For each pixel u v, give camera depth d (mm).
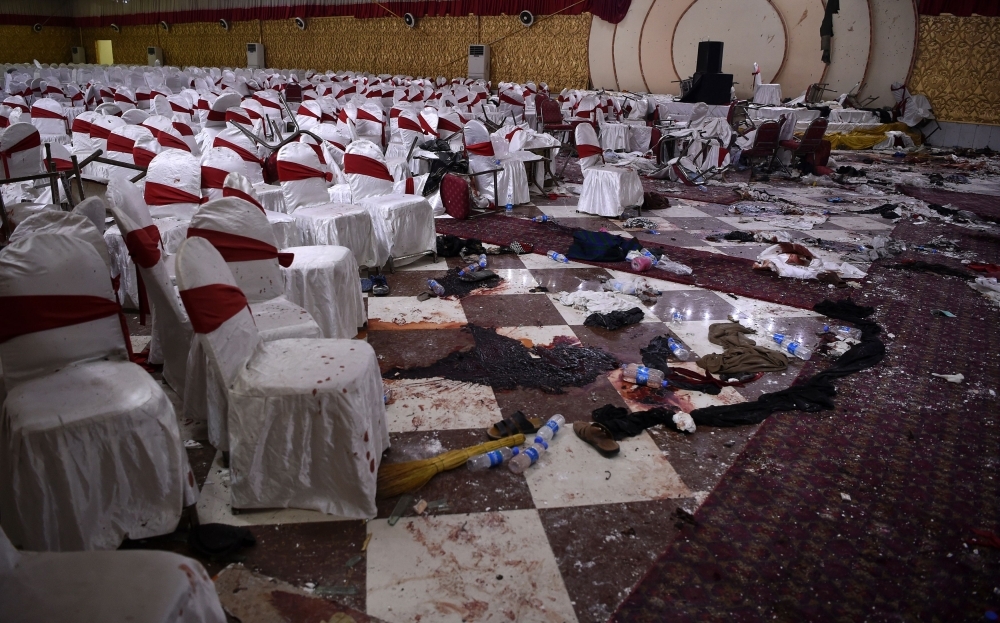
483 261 5039
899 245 6027
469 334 3789
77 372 2047
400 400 3029
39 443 1786
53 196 4160
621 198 6812
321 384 2084
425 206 4965
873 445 2766
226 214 2725
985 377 3418
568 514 2277
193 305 2021
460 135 7867
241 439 2127
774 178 9711
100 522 1926
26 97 14133
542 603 1893
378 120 8383
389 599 1892
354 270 3611
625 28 18047
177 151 4273
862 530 2246
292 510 2246
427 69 22281
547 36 19547
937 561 2115
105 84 15188
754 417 2938
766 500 2387
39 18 31594
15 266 1961
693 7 16844
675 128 10977
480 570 2012
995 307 4453
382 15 22656
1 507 1886
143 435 1921
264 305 2809
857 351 3660
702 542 2158
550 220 6605
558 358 3498
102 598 1254
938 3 13961
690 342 3766
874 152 13203
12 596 1256
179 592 1288
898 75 14828
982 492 2477
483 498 2348
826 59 15406
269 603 1857
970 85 14016
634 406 3043
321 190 4590
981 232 6656
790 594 1957
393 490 2342
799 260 5125
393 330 3828
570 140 11352
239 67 27578
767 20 15961
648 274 4957
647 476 2508
